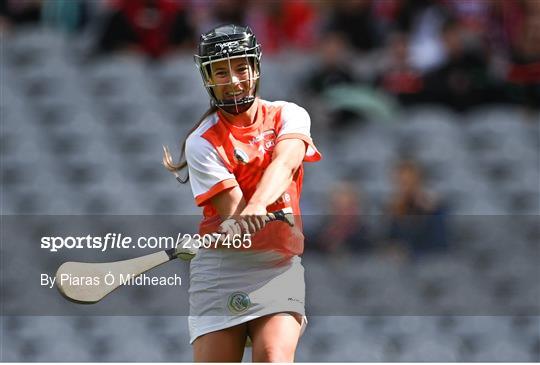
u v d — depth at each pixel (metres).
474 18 41.75
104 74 40.47
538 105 40.47
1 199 37.25
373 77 39.66
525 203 38.66
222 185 17.00
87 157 38.72
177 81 40.44
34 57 40.88
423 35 40.28
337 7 40.31
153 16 40.59
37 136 39.25
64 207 36.91
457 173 38.75
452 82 39.53
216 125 17.23
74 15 41.91
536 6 41.06
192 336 17.86
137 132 39.41
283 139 17.02
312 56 41.16
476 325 35.72
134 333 34.03
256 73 17.09
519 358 35.53
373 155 38.31
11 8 41.94
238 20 39.16
